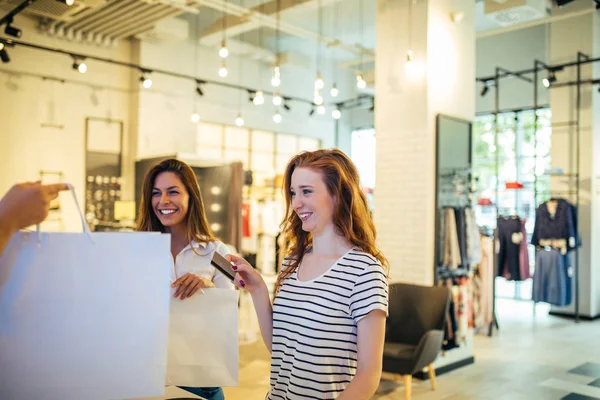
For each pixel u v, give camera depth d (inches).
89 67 306.0
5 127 276.4
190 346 59.0
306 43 402.9
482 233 273.1
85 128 304.3
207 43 340.5
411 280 205.2
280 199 305.0
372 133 466.9
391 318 183.8
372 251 58.7
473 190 223.5
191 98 346.3
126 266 44.5
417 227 203.9
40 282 42.5
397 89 210.7
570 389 186.1
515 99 370.3
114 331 44.0
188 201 81.8
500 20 247.6
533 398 176.6
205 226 83.4
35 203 40.8
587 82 298.5
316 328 55.7
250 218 280.8
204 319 59.4
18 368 42.1
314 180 58.6
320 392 54.6
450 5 213.2
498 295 398.9
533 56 361.7
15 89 279.1
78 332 43.2
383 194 214.2
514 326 291.6
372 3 313.1
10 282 42.1
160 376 44.8
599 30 309.7
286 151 419.5
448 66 211.9
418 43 204.4
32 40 284.0
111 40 312.5
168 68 332.5
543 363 219.0
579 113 308.7
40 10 248.5
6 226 39.9
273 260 286.0
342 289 55.7
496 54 378.9
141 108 318.0
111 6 257.8
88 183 305.0
